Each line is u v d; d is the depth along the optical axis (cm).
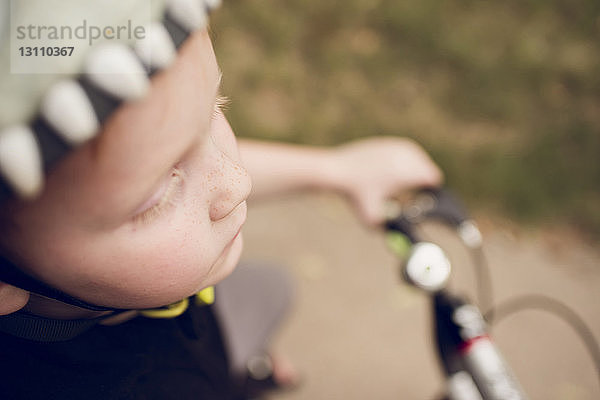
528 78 310
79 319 63
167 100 42
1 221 43
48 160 36
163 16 40
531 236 256
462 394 100
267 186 120
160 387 78
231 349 119
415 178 122
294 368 218
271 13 319
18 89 35
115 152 41
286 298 153
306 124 282
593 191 270
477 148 281
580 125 292
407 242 114
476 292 237
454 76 310
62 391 66
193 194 52
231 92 287
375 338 227
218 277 63
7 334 64
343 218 258
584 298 241
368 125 285
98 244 47
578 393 218
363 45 317
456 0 337
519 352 226
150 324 76
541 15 338
